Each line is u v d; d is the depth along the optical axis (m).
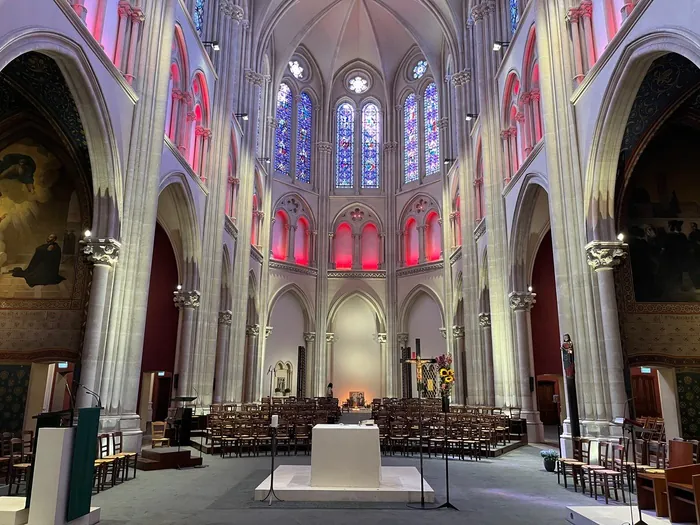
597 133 13.38
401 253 38.50
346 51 41.22
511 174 21.45
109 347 13.43
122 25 14.97
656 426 15.97
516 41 20.38
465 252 26.75
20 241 14.81
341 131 41.34
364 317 38.59
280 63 36.53
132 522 7.54
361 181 40.47
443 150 34.62
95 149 13.52
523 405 19.22
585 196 13.91
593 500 9.19
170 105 18.72
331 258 38.91
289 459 14.20
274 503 8.76
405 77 40.91
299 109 39.97
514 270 20.28
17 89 12.80
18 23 9.88
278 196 36.66
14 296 14.54
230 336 25.95
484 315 24.92
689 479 7.25
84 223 14.77
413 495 9.01
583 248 13.88
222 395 24.81
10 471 9.66
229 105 23.91
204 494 9.49
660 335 14.02
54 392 17.36
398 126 40.69
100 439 11.24
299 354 36.28
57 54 11.40
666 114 13.12
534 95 18.78
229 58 24.36
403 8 36.06
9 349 14.29
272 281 35.00
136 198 14.59
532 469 12.70
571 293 14.08
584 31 14.98
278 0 31.30
